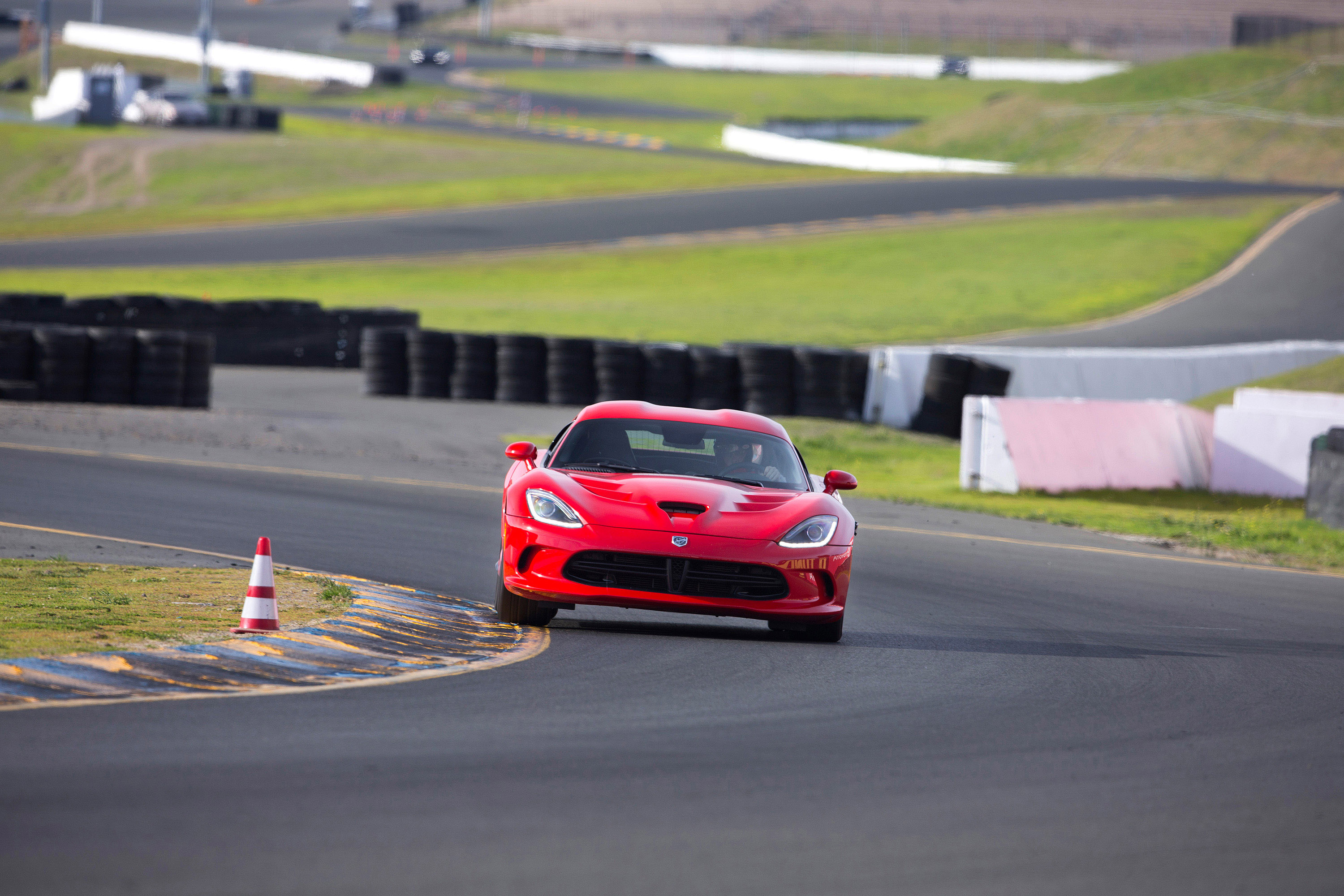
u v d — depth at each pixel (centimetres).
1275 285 17488
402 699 2534
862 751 2312
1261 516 7594
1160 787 2167
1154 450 8488
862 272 18650
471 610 3647
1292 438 8288
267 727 2262
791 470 3700
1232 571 5556
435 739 2239
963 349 10462
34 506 5003
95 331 8588
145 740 2130
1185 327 15200
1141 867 1747
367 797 1888
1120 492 8200
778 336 13850
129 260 17712
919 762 2256
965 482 7969
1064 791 2112
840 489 3741
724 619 3897
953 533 6109
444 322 13988
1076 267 18638
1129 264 18738
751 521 3384
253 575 3016
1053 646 3594
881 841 1806
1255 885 1697
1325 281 17638
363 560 4362
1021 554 5597
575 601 3319
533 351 10138
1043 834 1872
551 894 1541
